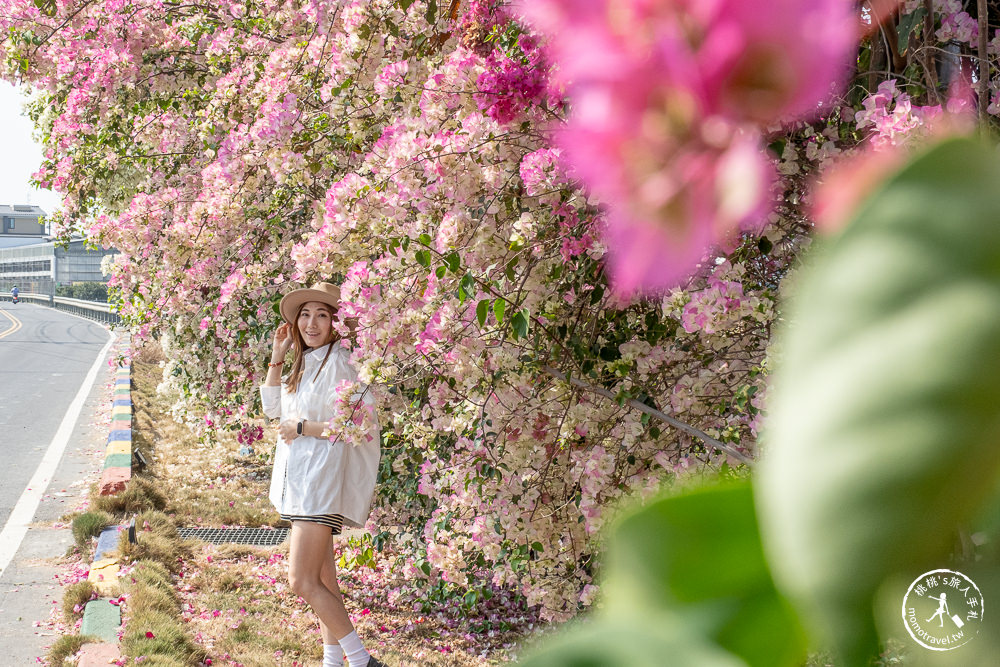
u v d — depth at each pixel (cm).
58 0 580
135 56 564
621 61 14
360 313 292
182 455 852
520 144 261
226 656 388
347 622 348
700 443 262
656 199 14
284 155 379
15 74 607
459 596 445
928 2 158
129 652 361
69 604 433
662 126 14
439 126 282
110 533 553
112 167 601
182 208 540
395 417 357
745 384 248
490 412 289
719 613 15
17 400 1252
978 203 12
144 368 1566
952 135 13
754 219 15
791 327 13
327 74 365
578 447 290
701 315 214
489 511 315
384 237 290
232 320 492
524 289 266
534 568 301
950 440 11
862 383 12
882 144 137
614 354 267
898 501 11
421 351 279
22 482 745
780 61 14
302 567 344
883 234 12
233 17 531
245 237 474
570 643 16
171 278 475
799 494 12
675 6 14
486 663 395
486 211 261
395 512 457
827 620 12
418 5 316
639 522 16
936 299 12
